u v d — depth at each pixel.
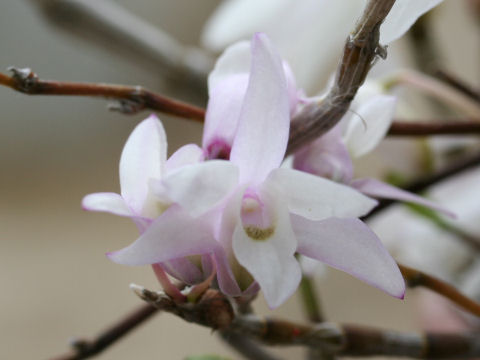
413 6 0.14
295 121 0.15
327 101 0.15
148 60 0.32
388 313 0.57
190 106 0.16
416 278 0.16
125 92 0.16
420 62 0.26
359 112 0.16
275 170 0.14
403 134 0.18
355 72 0.14
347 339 0.17
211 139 0.15
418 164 0.22
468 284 0.25
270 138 0.14
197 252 0.14
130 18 0.32
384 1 0.13
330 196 0.14
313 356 0.19
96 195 0.14
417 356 0.18
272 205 0.14
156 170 0.14
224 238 0.14
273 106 0.14
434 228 0.25
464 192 0.25
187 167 0.13
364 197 0.14
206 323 0.15
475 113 0.20
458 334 0.18
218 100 0.15
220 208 0.14
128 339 0.60
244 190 0.14
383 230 0.26
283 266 0.14
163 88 0.33
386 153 0.22
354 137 0.16
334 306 0.58
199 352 0.58
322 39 0.24
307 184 0.14
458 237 0.22
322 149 0.16
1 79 0.15
